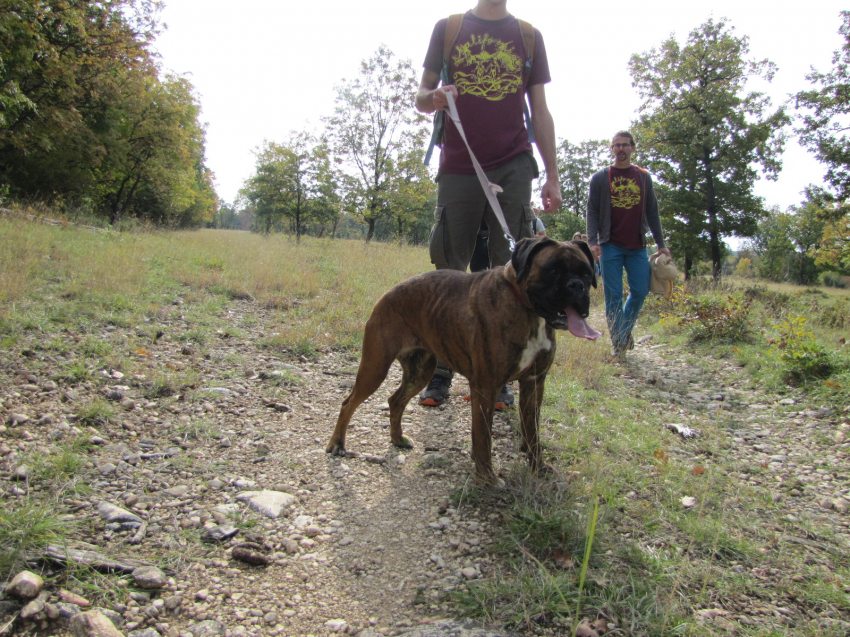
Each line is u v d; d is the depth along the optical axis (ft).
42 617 5.80
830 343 19.08
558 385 14.66
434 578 6.98
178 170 100.58
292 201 103.76
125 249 31.60
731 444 11.96
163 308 20.12
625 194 19.52
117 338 16.07
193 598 6.48
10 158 69.00
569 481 9.42
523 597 6.33
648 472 10.17
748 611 6.46
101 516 7.86
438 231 13.38
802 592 6.81
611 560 7.25
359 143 95.30
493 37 12.25
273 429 11.78
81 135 70.23
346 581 6.94
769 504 9.23
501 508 8.74
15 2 46.80
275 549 7.58
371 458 10.60
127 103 79.05
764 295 35.06
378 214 98.07
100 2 63.00
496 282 9.32
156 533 7.68
